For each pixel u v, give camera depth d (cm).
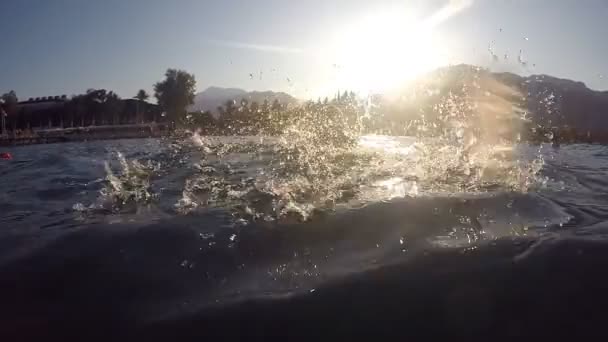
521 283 177
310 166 411
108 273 189
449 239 221
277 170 396
